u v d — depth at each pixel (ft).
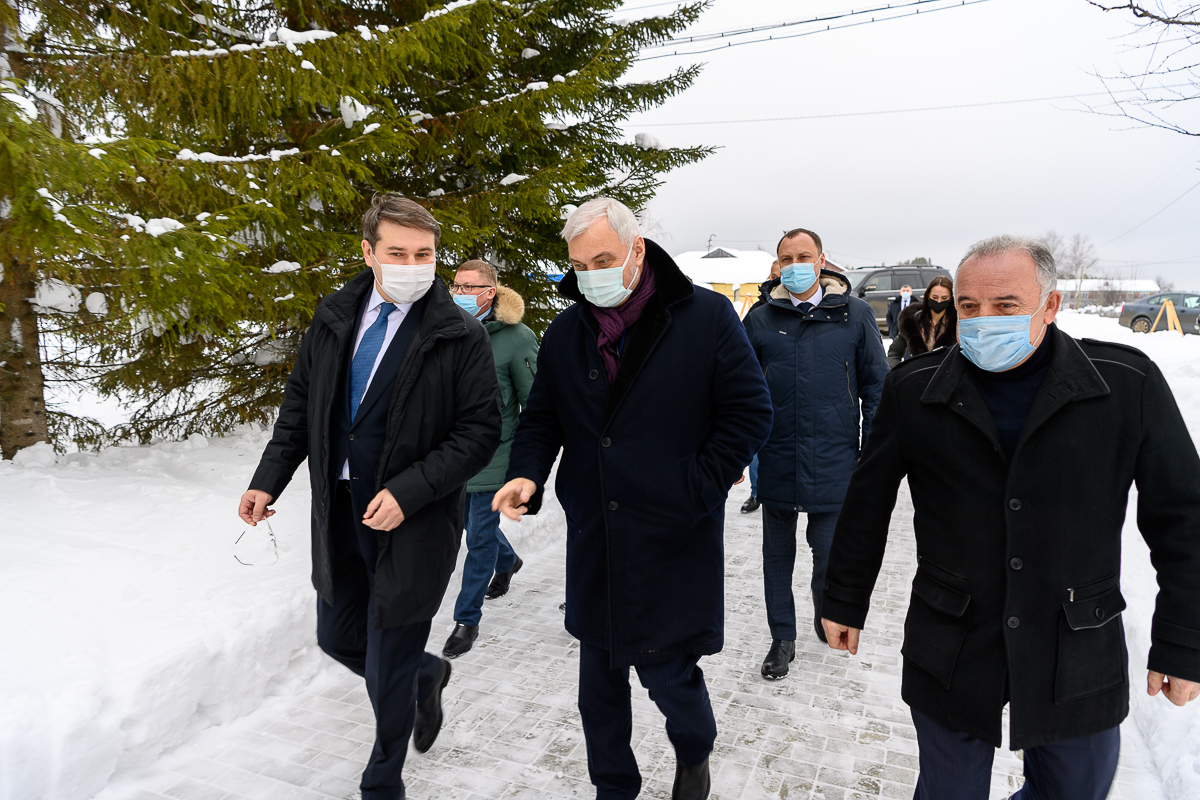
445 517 7.16
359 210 17.56
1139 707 8.83
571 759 8.31
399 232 6.72
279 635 9.59
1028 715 4.77
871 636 11.70
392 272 6.76
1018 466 4.85
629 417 6.51
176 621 8.95
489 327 11.33
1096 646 4.81
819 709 9.42
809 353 10.52
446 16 14.89
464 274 11.27
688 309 6.63
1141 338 43.88
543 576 14.53
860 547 5.74
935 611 5.23
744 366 6.59
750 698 9.69
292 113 16.60
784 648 10.43
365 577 7.55
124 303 11.98
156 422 17.31
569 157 21.16
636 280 6.55
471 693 9.81
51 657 7.66
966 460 5.05
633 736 8.80
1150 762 7.97
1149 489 4.80
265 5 16.35
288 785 7.71
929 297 15.56
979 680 4.95
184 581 9.88
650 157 24.26
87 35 12.83
